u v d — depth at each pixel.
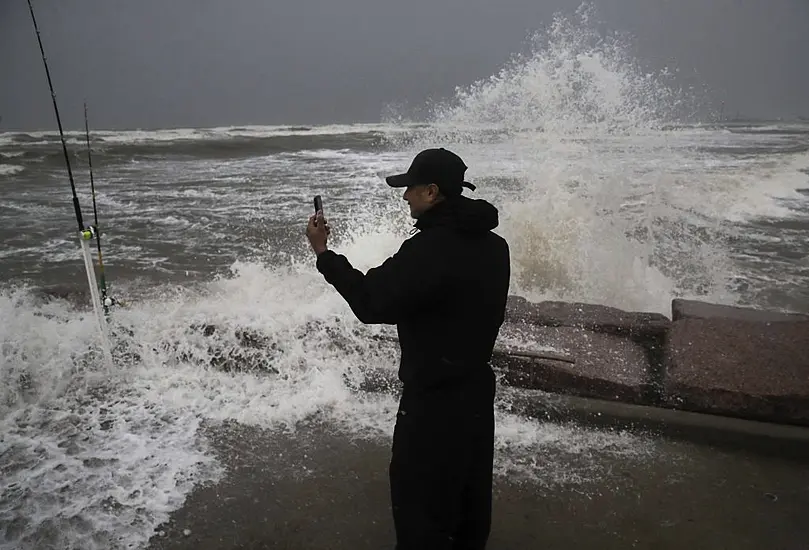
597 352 3.97
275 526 2.66
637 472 3.09
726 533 2.64
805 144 32.00
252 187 14.61
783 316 4.31
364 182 15.54
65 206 11.78
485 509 2.18
